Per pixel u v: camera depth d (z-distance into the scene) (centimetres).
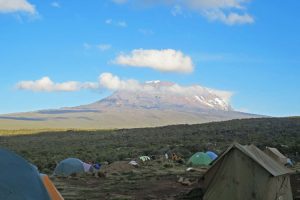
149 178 3012
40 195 994
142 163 4081
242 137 7138
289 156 4459
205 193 1769
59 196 1330
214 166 1761
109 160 4541
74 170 3388
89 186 2638
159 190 2411
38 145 7756
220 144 6184
